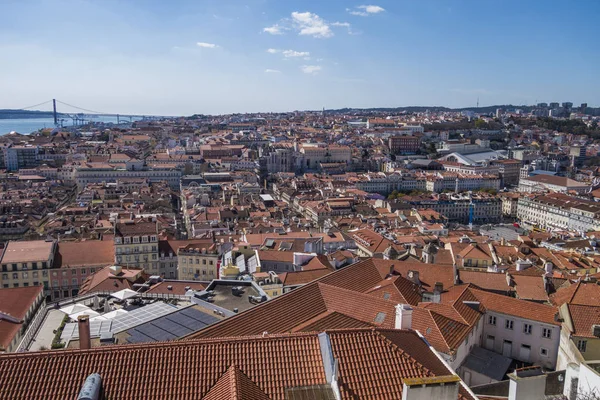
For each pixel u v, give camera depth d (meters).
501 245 198.88
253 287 104.31
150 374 49.78
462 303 95.75
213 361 51.72
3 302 132.25
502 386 73.50
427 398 47.66
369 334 56.81
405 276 113.81
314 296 85.44
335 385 50.09
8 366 48.66
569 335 87.38
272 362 52.62
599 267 172.00
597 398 51.66
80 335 72.06
